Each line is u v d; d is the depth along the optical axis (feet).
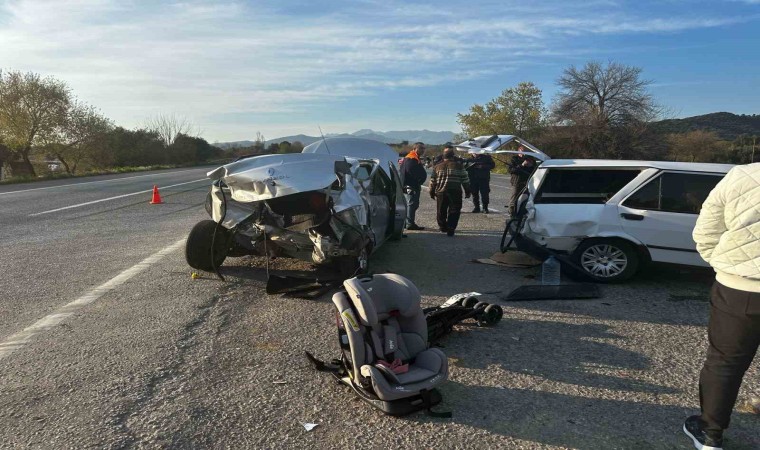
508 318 17.94
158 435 10.73
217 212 21.35
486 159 45.70
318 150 44.19
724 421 9.97
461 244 31.40
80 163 135.85
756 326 9.43
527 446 10.44
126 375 13.43
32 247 29.55
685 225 20.77
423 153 36.81
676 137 151.53
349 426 11.13
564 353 14.97
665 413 11.73
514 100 189.26
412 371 12.04
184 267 24.57
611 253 21.85
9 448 10.25
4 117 113.19
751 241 9.25
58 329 16.63
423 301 19.94
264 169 19.39
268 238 20.83
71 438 10.59
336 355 14.75
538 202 23.07
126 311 18.39
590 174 23.43
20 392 12.51
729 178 9.71
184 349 15.11
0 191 65.98
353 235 20.70
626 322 17.49
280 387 12.86
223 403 12.07
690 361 14.42
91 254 27.58
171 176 104.37
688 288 21.54
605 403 12.17
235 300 19.66
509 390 12.78
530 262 25.99
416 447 10.36
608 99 149.48
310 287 20.16
